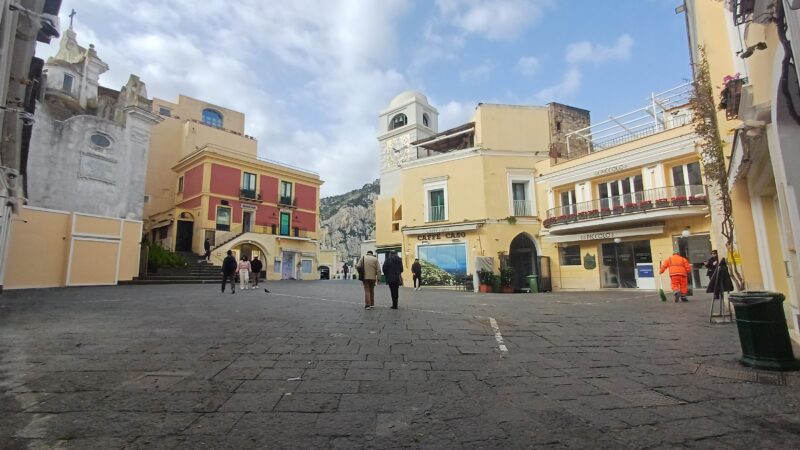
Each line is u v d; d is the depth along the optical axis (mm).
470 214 23500
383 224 31812
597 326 7535
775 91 4273
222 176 34094
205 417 3027
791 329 6145
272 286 22562
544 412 3178
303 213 40125
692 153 16547
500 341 6043
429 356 5051
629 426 2896
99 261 20812
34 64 10398
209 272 26781
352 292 17094
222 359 4785
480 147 23672
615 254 19828
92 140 21047
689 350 5426
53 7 9164
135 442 2586
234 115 46469
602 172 19750
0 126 8672
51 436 2654
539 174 23438
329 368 4438
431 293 18344
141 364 4504
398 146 42312
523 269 23391
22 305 10461
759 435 2730
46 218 19016
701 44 9461
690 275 16891
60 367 4328
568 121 25484
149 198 36656
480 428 2869
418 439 2684
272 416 3064
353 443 2623
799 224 4203
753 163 6566
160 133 38094
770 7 3988
